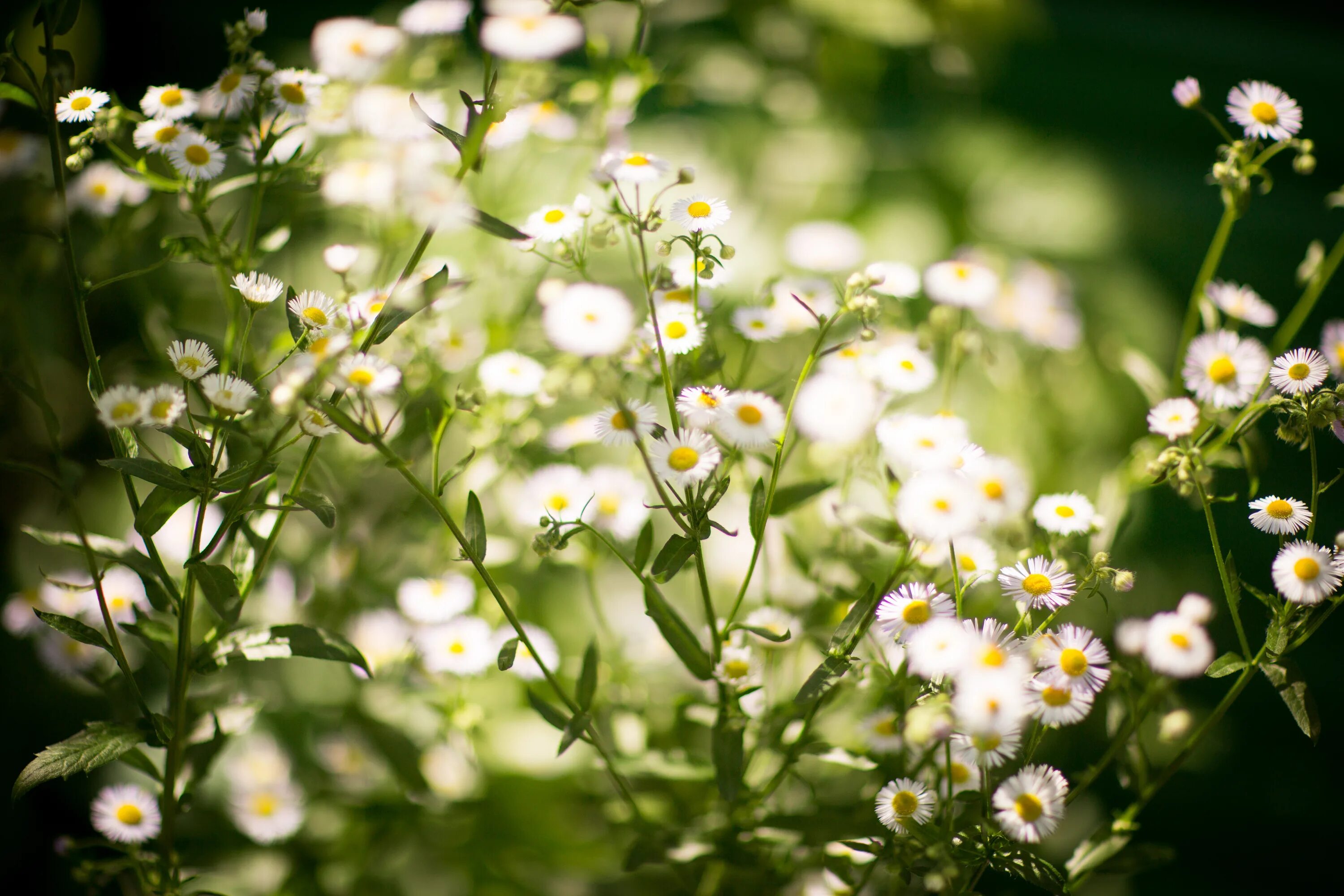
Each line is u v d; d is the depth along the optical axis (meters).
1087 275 1.25
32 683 0.98
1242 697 1.18
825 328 0.82
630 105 0.93
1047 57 1.84
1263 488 1.25
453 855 0.92
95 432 0.98
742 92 1.14
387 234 0.89
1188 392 0.91
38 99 0.81
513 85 0.85
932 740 0.81
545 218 0.83
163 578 0.81
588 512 0.88
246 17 0.85
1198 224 1.66
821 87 1.14
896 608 0.80
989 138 1.42
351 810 0.92
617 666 0.92
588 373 0.80
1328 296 1.57
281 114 0.84
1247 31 1.90
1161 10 1.89
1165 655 0.82
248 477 0.81
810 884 0.87
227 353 0.85
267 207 0.93
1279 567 0.80
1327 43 1.90
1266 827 1.08
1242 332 1.48
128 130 0.88
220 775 0.92
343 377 0.79
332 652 0.81
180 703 0.82
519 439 0.90
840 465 0.91
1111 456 1.03
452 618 0.89
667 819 0.89
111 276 0.91
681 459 0.81
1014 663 0.78
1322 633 1.25
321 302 0.82
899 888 0.85
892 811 0.80
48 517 0.96
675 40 1.17
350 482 0.92
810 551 0.91
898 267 0.86
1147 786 0.83
